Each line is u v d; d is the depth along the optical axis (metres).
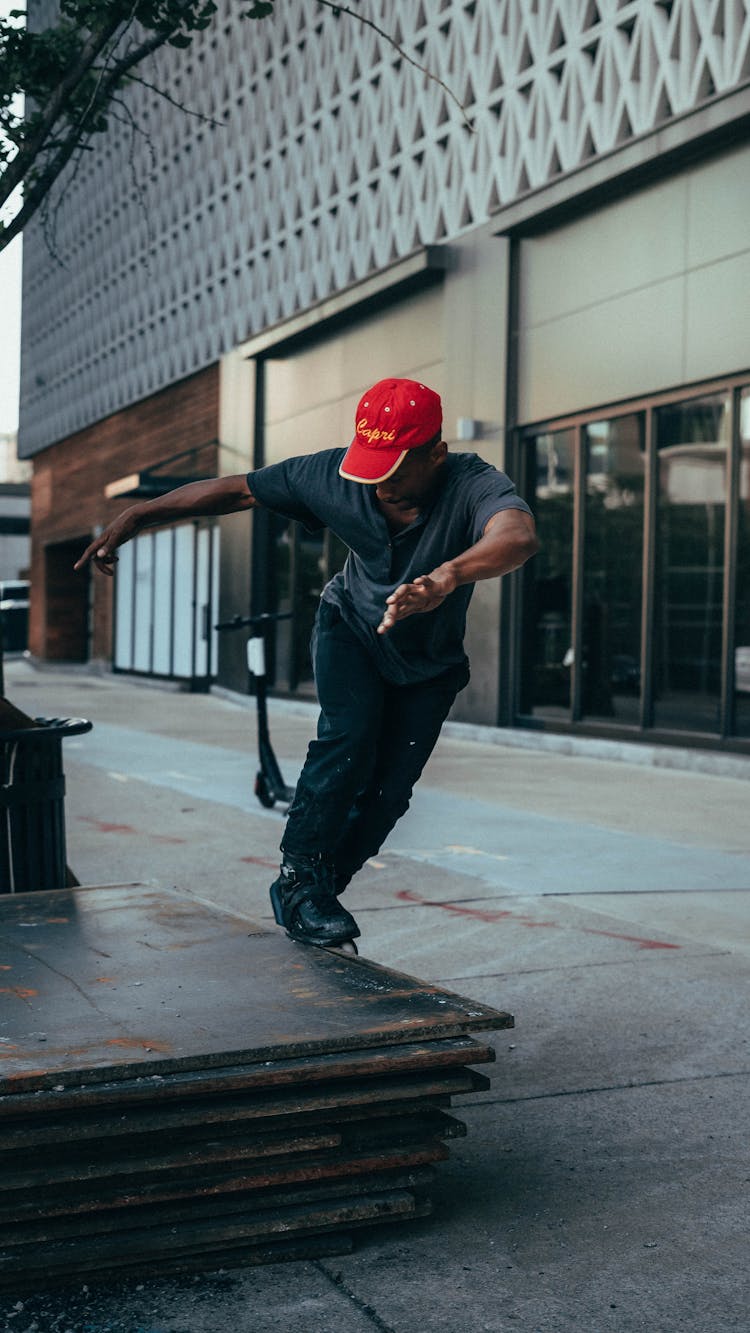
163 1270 2.54
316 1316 2.42
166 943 3.38
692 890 6.34
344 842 3.75
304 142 19.64
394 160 16.95
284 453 20.75
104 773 10.88
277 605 20.98
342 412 18.77
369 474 3.05
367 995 2.94
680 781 10.87
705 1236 2.76
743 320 11.12
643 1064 3.80
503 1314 2.44
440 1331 2.37
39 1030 2.66
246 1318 2.41
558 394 13.74
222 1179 2.54
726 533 11.48
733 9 10.94
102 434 30.62
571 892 6.25
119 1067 2.44
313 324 18.73
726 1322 2.41
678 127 11.34
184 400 25.22
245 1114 2.52
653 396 12.41
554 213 13.42
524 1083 3.65
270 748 8.96
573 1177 3.05
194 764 11.64
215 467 23.52
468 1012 2.81
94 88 4.87
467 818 8.66
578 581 13.62
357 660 3.52
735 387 11.38
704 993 4.51
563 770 11.71
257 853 7.25
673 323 11.98
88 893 3.98
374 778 3.68
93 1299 2.46
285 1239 2.66
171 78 24.97
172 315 25.78
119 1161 2.44
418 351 16.66
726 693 11.49
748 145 11.03
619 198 12.68
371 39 17.33
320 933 3.46
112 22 4.54
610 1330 2.38
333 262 18.69
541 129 13.78
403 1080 2.70
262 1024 2.72
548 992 4.52
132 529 3.53
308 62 19.25
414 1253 2.68
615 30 12.54
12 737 4.20
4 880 4.23
